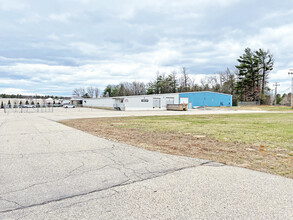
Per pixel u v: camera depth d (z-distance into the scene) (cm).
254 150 485
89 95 8506
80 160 398
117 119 1412
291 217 196
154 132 774
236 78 5431
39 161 390
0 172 326
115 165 368
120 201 229
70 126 972
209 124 1058
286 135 695
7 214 200
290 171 334
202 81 6191
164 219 192
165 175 316
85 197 240
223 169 345
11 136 678
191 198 236
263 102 5091
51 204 222
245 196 242
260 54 4822
